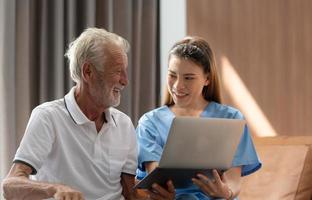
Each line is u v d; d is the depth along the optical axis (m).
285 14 4.15
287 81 4.15
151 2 4.25
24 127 3.66
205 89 2.81
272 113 4.17
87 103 2.48
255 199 3.44
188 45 2.68
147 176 2.26
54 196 2.10
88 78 2.42
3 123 3.56
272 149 3.60
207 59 2.71
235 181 2.69
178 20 4.33
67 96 2.51
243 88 4.20
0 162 3.55
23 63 3.66
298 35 4.12
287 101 4.15
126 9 4.14
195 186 2.60
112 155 2.52
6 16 3.58
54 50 3.80
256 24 4.20
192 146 2.24
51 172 2.44
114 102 2.43
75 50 2.46
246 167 2.79
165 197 2.39
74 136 2.46
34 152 2.35
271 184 3.45
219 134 2.29
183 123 2.18
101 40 2.42
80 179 2.44
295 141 3.63
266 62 4.18
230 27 4.22
